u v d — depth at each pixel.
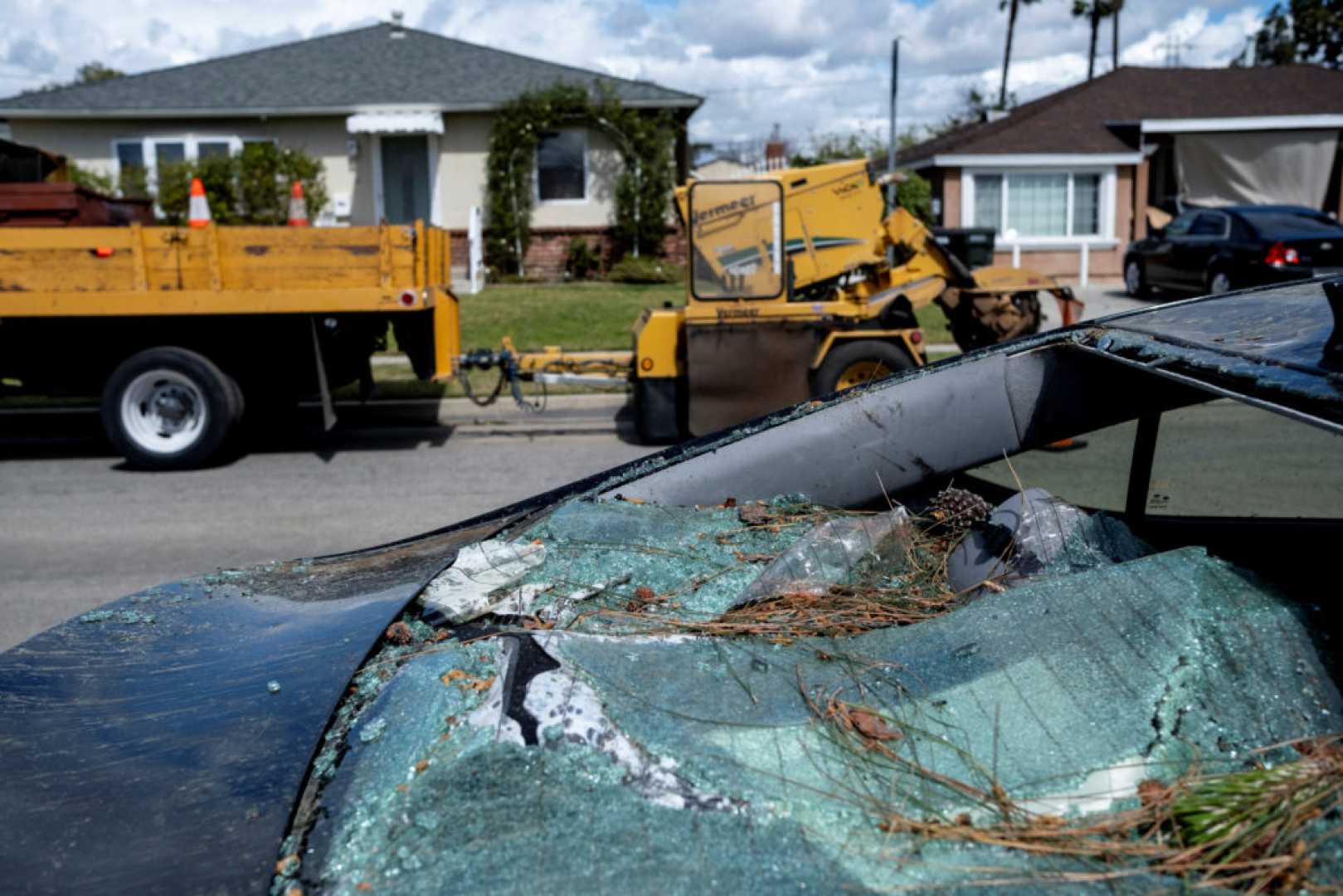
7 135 21.02
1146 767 1.53
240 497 7.69
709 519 2.61
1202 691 1.62
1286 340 1.94
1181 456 2.63
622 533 2.51
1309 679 1.62
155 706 1.91
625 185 20.48
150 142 20.50
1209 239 17.16
